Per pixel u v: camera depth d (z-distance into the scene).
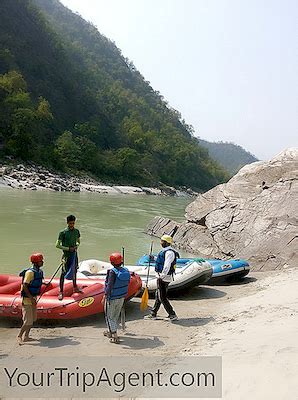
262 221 15.62
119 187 67.62
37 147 67.00
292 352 5.27
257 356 5.37
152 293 10.05
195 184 122.06
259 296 9.58
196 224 19.52
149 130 118.38
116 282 6.84
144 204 44.06
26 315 6.94
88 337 7.20
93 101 107.50
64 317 7.90
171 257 7.98
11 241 17.12
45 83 94.12
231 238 16.30
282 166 18.00
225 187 19.05
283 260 13.84
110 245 18.44
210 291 10.97
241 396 4.43
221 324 7.44
